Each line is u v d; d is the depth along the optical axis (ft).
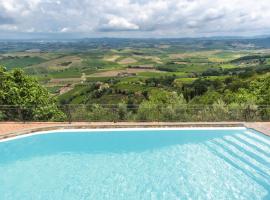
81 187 34.88
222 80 253.03
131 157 42.75
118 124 51.08
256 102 78.84
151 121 53.36
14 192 33.83
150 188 34.83
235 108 54.39
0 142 45.06
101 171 38.83
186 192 33.86
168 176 37.52
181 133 49.85
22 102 61.52
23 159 41.73
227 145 45.65
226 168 39.06
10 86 61.41
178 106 55.21
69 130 49.60
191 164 40.37
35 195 33.22
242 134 49.21
